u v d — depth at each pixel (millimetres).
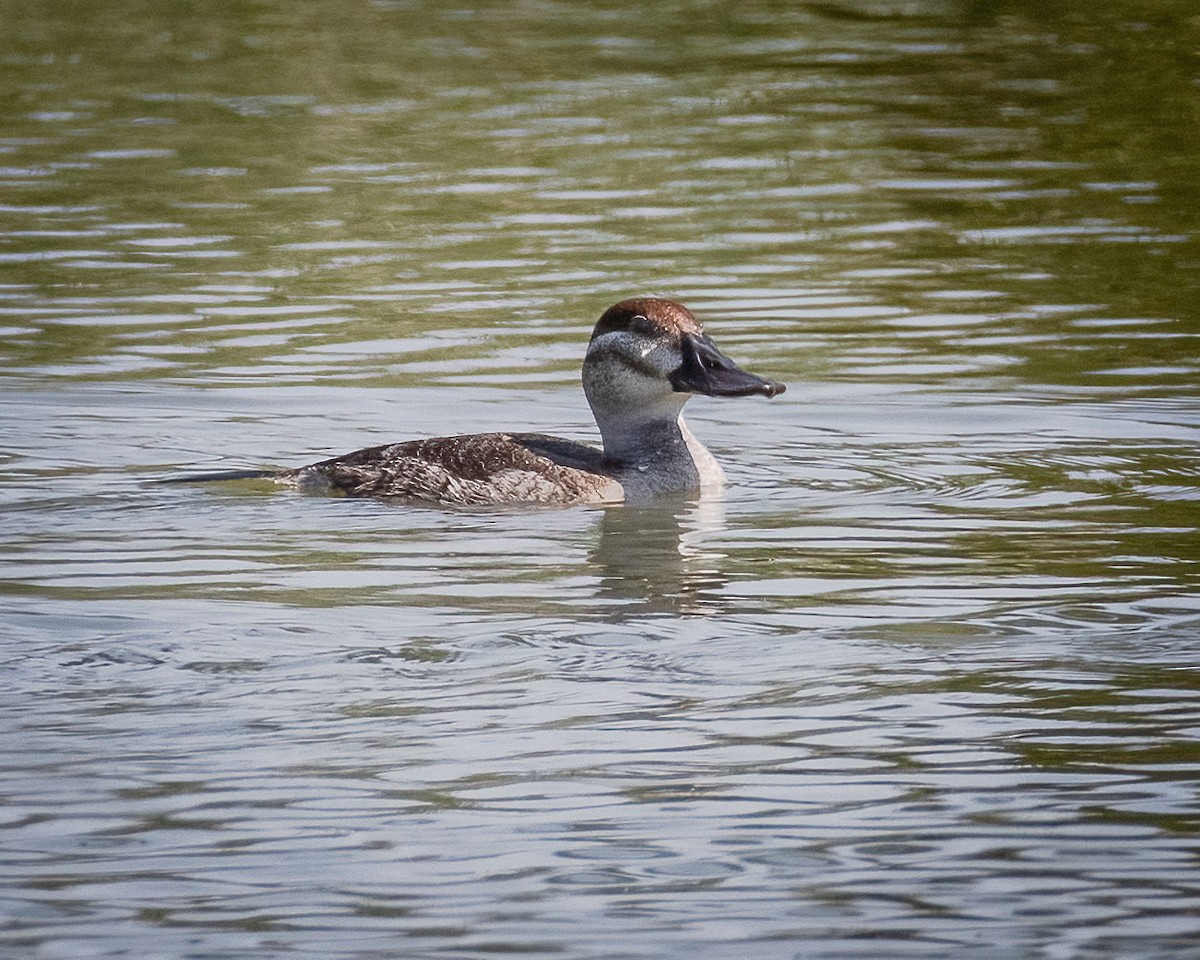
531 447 14383
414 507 13633
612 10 37562
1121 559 12023
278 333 19172
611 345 14500
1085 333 19078
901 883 7355
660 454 14469
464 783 8297
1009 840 7715
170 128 28344
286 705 9242
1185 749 8625
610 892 7309
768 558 12195
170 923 7070
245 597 11117
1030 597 11180
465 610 10891
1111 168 25750
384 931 7016
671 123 28516
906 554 12234
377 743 8742
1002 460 15000
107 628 10422
